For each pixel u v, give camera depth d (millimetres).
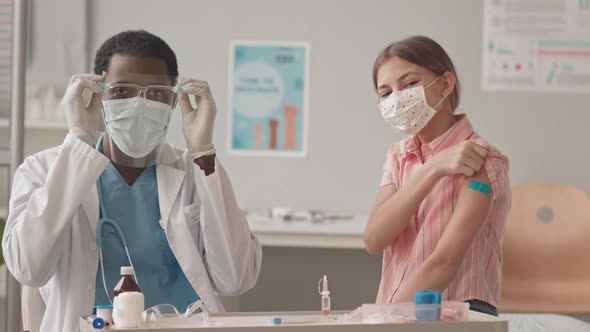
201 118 1801
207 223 1833
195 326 1301
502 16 4191
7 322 2641
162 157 1927
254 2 4168
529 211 3924
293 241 3510
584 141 4215
